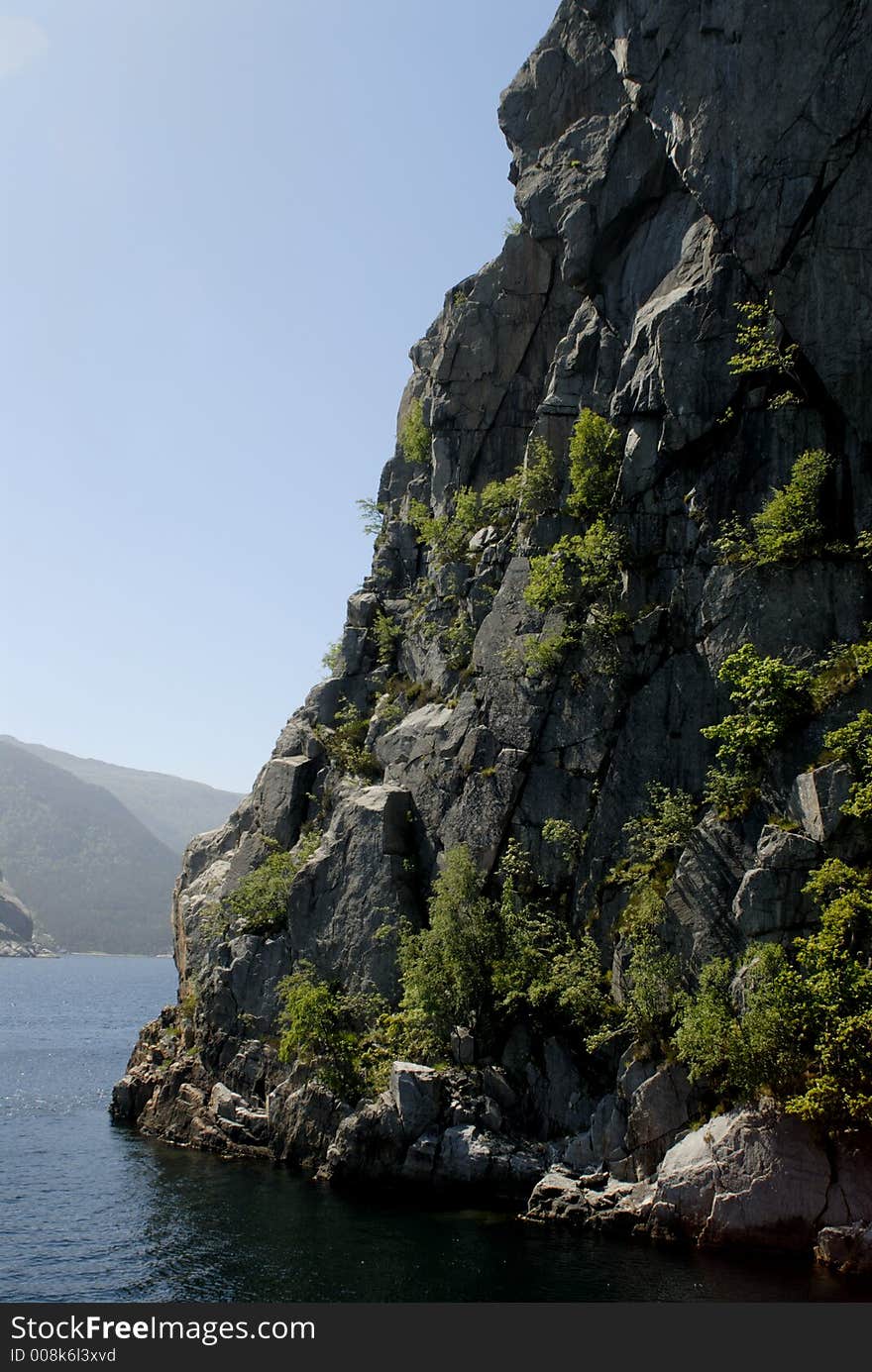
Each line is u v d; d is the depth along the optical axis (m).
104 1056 111.06
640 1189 46.59
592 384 66.88
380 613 81.88
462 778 64.44
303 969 66.00
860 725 47.47
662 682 57.12
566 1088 53.28
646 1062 49.69
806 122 55.38
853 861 46.44
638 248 65.31
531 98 73.19
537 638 62.03
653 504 59.72
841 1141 42.56
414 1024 58.25
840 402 54.72
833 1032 42.84
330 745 77.50
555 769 60.25
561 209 69.12
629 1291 37.91
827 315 54.94
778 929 47.00
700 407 57.97
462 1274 39.94
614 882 55.84
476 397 77.56
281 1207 49.78
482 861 61.41
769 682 50.28
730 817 51.28
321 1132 57.28
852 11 54.47
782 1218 42.41
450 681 70.31
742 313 57.75
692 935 50.84
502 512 72.56
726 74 57.38
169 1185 54.12
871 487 54.12
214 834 90.62
